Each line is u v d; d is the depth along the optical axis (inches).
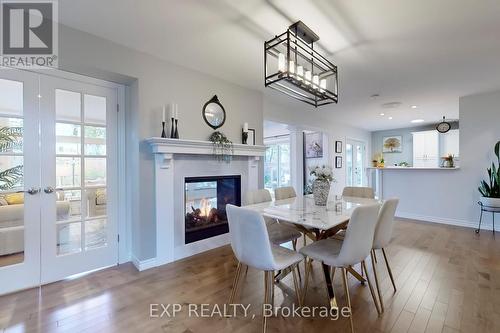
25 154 86.9
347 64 112.3
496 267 103.8
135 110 104.7
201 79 124.3
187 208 123.0
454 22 80.7
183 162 118.1
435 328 65.5
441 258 114.2
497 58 107.0
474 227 169.0
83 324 68.3
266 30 86.7
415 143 276.5
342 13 76.1
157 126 108.3
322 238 86.2
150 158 106.8
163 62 110.2
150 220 106.7
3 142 83.4
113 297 82.0
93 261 102.6
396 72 122.1
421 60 108.7
